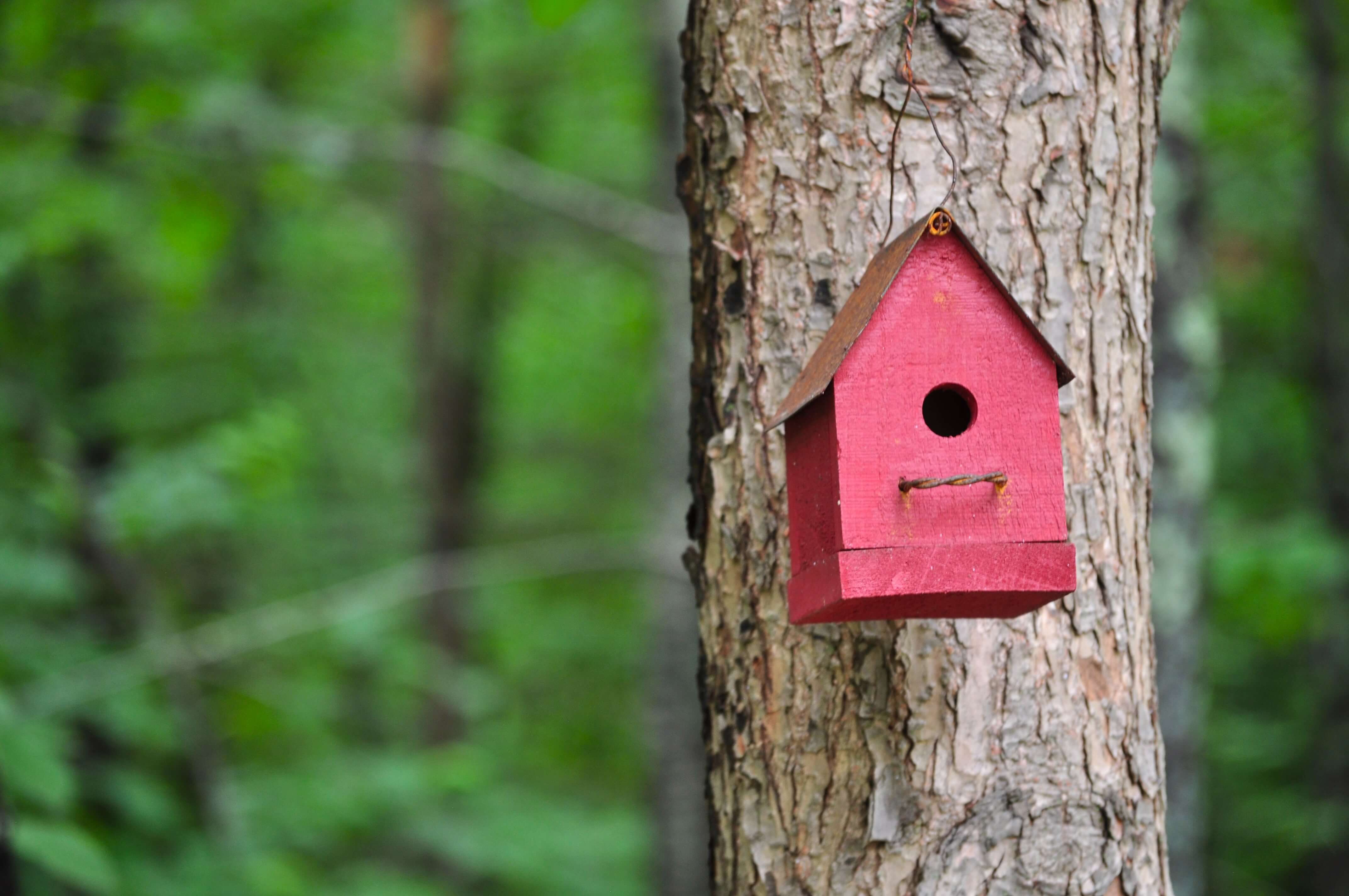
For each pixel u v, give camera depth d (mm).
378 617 9055
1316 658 10109
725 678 3436
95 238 9094
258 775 8422
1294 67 10750
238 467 7168
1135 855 3324
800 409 3076
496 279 16688
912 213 3293
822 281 3328
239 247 12102
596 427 17672
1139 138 3447
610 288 16250
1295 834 9680
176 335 11320
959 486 3068
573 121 15102
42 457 7445
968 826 3223
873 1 3320
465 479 14570
